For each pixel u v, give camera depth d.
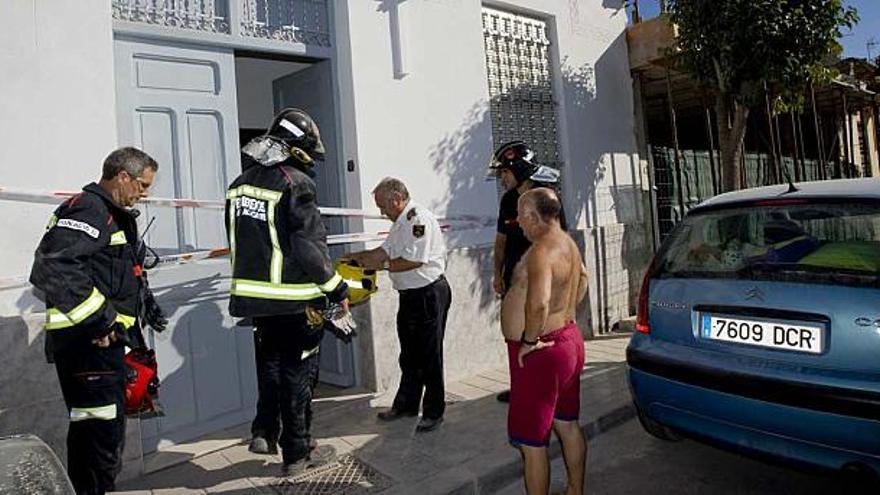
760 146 11.48
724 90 6.38
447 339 5.64
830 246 3.04
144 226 4.08
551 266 2.98
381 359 5.12
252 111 5.70
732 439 3.10
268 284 3.46
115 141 3.89
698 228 3.62
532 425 3.01
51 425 3.51
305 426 3.78
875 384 2.63
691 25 6.21
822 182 3.57
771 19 5.81
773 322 3.00
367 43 5.21
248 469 3.84
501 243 4.51
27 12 3.58
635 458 4.03
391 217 4.39
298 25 4.98
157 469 3.86
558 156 7.09
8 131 3.51
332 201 5.32
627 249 7.70
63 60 3.70
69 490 1.81
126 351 3.18
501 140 6.55
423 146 5.58
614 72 7.77
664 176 8.52
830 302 2.83
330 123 5.25
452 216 5.77
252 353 4.58
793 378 2.83
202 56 4.41
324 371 5.46
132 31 4.06
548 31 7.09
